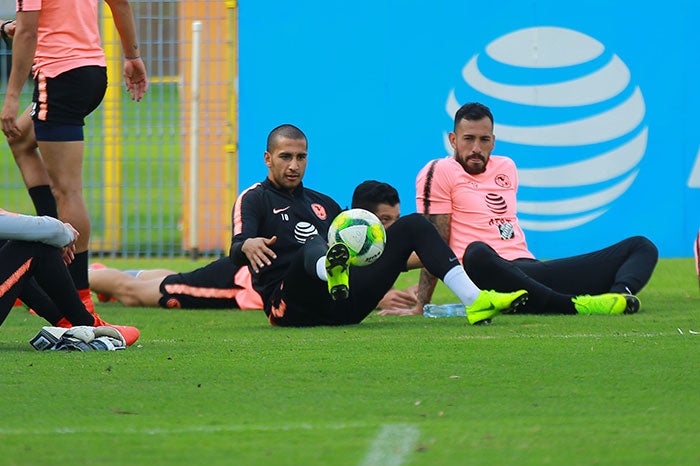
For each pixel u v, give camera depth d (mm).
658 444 10086
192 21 35750
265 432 10680
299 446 10078
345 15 34906
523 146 34906
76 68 21281
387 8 34844
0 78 38562
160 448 10055
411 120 34906
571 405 11922
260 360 15266
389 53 34875
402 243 19672
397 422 11094
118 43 36500
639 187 34906
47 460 9648
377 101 34938
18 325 21266
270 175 20594
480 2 34719
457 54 34781
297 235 20391
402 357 15445
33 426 11031
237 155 35531
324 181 35125
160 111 36562
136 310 24953
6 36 23781
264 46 35156
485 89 34906
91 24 21781
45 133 21250
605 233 34938
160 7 35750
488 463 9414
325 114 35062
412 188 34938
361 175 35031
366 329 19359
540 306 21594
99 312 24438
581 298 21656
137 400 12344
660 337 17516
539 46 34719
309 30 35000
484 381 13406
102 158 37438
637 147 34812
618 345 16500
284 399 12375
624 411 11594
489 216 23625
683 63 34750
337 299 18141
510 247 23703
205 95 36062
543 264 22953
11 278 15625
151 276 26844
